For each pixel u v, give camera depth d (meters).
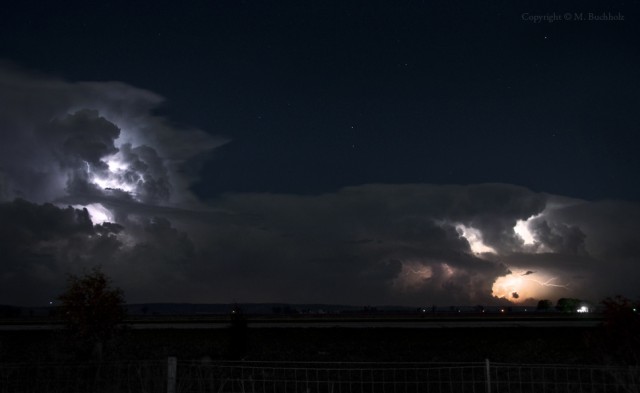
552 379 20.44
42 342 40.28
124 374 19.45
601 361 20.05
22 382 19.25
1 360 29.05
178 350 34.00
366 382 21.42
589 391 17.39
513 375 22.11
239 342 30.30
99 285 29.17
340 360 29.02
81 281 29.06
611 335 19.19
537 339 40.19
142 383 17.31
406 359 29.89
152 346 37.31
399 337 43.56
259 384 20.62
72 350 32.12
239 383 19.27
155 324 57.69
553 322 59.50
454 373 24.03
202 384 18.31
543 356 30.38
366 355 31.83
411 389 21.00
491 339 41.44
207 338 42.88
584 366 15.62
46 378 19.48
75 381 19.06
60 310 28.83
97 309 28.56
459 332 46.44
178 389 16.97
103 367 20.78
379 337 43.66
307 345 38.41
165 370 18.89
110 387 17.80
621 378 14.94
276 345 38.09
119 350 31.58
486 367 14.44
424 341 41.06
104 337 28.78
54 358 29.09
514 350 34.59
